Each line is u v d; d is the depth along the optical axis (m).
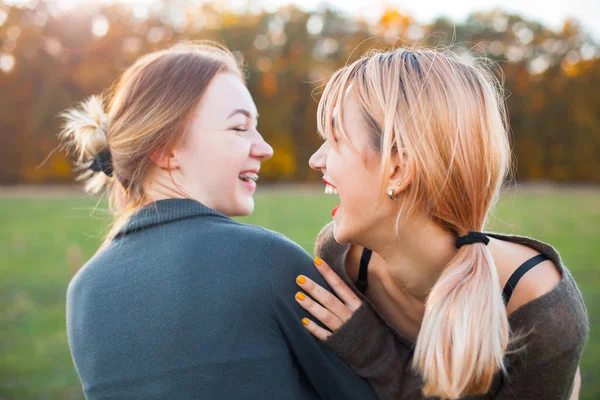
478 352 1.26
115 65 28.64
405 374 1.49
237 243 1.32
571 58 30.50
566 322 1.35
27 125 27.06
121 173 1.55
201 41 1.75
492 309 1.27
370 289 1.67
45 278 6.71
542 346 1.35
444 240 1.41
